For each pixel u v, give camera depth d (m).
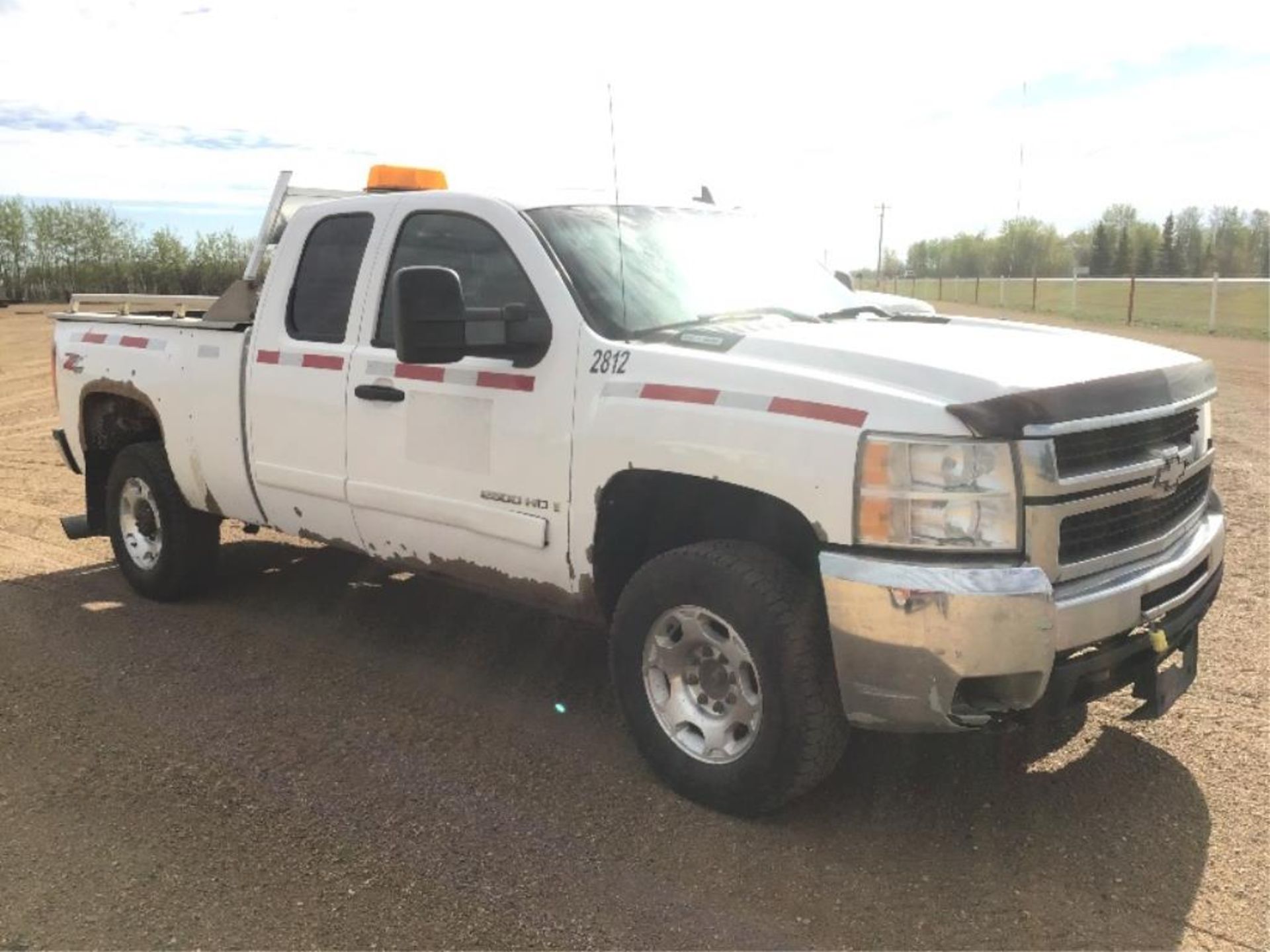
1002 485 3.02
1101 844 3.41
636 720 3.79
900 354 3.34
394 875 3.26
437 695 4.63
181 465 5.50
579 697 4.61
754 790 3.44
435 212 4.43
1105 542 3.31
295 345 4.83
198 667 4.96
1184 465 3.55
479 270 4.22
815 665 3.30
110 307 6.95
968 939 2.95
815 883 3.21
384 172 5.34
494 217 4.19
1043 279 24.50
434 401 4.23
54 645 5.27
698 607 3.52
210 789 3.80
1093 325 23.56
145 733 4.26
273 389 4.91
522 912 3.08
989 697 3.14
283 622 5.59
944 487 3.03
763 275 4.48
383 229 4.61
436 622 5.57
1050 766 3.92
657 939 2.96
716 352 3.58
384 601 5.91
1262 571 6.14
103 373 5.90
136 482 5.89
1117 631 3.25
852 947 2.92
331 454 4.69
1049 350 3.56
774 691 3.34
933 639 3.02
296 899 3.15
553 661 5.02
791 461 3.22
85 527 6.39
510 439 3.98
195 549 5.76
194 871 3.30
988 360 3.33
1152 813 3.59
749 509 3.58
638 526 3.88
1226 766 3.91
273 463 4.97
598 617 4.01
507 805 3.68
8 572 6.55
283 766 3.97
